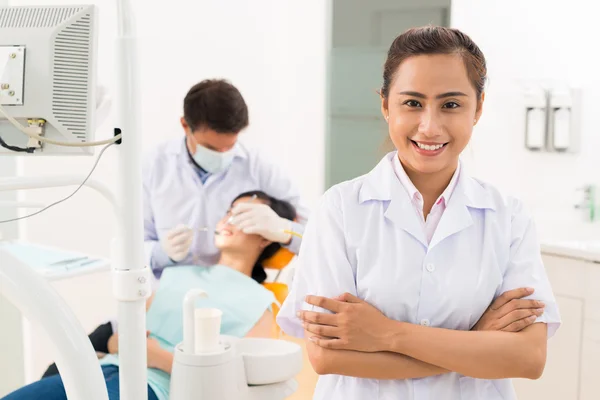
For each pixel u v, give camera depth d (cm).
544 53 282
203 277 266
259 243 275
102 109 127
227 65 321
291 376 136
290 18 339
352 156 362
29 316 102
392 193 120
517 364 113
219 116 258
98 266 233
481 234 120
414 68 110
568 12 274
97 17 110
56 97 108
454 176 121
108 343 231
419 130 110
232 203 273
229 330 258
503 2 294
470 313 117
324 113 359
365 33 354
